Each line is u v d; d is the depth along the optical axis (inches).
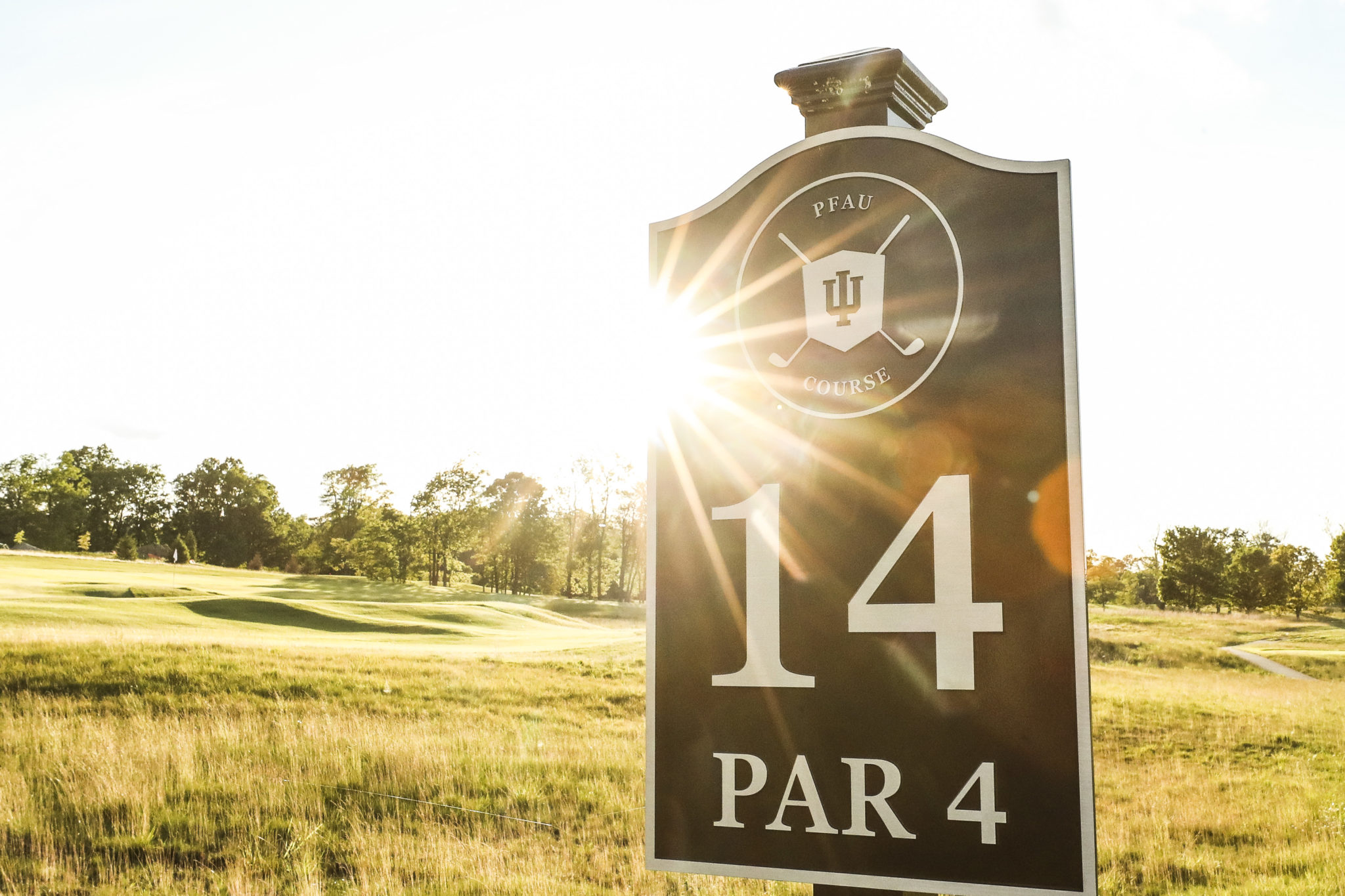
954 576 177.9
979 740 172.7
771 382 196.4
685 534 199.8
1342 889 402.3
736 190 203.5
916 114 213.3
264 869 414.0
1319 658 1441.9
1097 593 3024.1
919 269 186.7
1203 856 451.2
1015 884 167.3
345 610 2354.8
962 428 180.4
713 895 368.8
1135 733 774.5
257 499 5354.3
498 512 4084.6
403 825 474.6
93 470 5241.1
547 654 1259.2
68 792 512.7
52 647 945.5
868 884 176.7
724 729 191.5
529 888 381.7
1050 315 177.2
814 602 187.9
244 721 711.7
